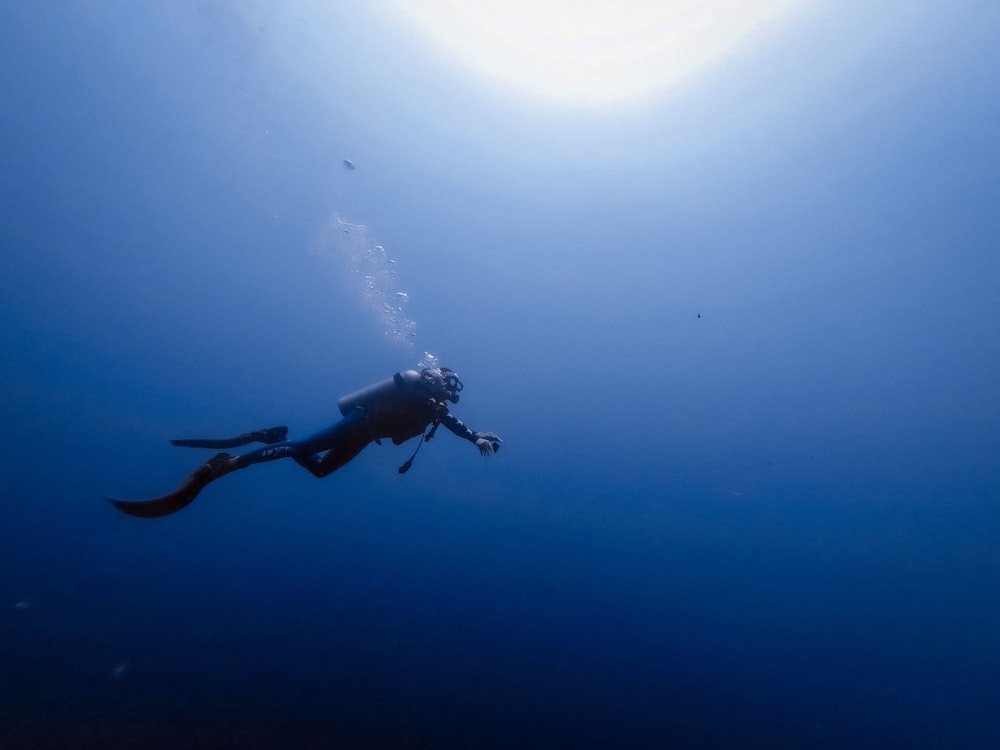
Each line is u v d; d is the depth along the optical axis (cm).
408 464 273
